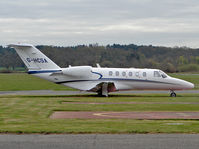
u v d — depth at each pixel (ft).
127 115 135.74
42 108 156.76
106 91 230.48
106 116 132.67
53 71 228.84
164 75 239.50
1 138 84.38
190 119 123.34
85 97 222.48
